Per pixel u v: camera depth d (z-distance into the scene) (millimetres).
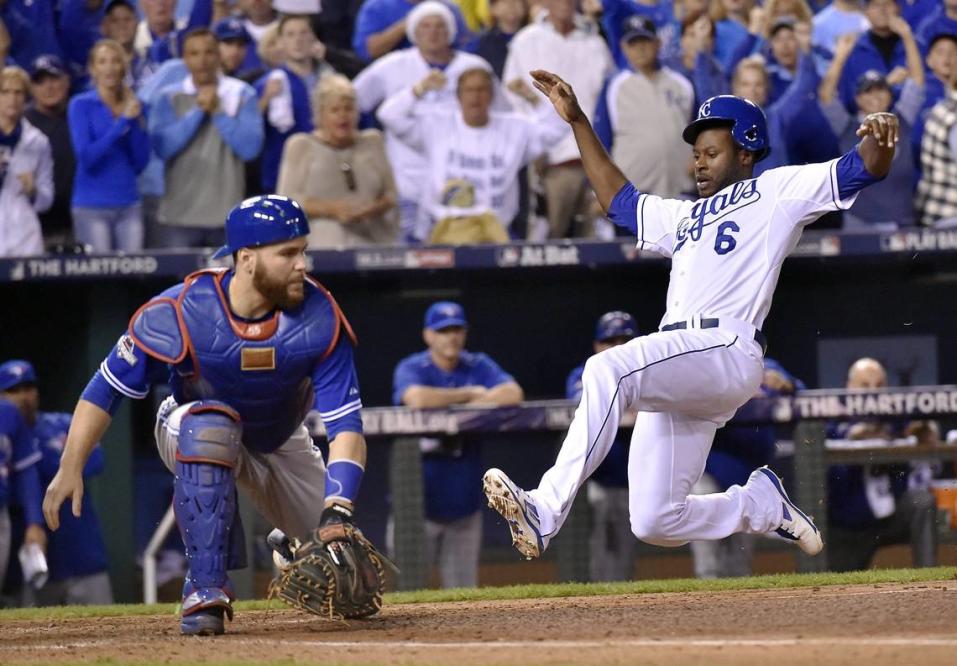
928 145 38812
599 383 16000
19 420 30422
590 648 13219
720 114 17484
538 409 31625
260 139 36312
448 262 35625
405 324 40406
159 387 36656
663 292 41125
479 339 40688
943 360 41688
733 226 16953
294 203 16312
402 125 36875
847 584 21516
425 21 37094
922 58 39625
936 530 31328
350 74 38156
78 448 16500
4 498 30188
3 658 14672
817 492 31234
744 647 12773
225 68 36938
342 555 16094
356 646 14297
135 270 34750
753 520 18219
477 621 16969
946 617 14836
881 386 34500
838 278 41500
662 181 37562
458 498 31578
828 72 39406
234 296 16406
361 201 35625
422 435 31141
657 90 37750
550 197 37875
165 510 36312
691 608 17703
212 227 36219
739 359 16484
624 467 30641
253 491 18344
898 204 39031
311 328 16438
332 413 16516
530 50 38062
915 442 32469
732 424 31688
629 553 30891
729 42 39312
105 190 35375
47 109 35688
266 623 18141
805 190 16688
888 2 39406
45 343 38188
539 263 36062
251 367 16344
